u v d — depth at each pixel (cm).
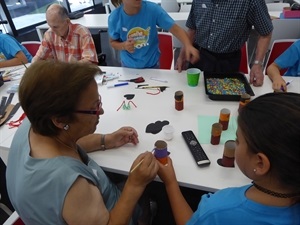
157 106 145
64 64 69
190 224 67
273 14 326
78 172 69
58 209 66
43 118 68
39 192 67
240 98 135
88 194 69
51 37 228
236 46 189
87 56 215
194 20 198
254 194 58
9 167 79
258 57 175
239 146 55
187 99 150
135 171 84
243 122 51
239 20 174
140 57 205
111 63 388
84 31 221
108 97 158
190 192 132
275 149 46
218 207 60
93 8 575
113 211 81
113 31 198
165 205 147
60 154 74
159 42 239
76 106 69
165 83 171
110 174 132
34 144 76
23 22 425
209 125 125
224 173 97
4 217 163
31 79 65
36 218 71
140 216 124
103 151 114
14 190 75
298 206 53
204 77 168
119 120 134
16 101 166
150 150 112
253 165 53
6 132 136
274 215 53
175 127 125
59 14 205
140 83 173
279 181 50
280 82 152
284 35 283
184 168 101
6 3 388
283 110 46
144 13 188
